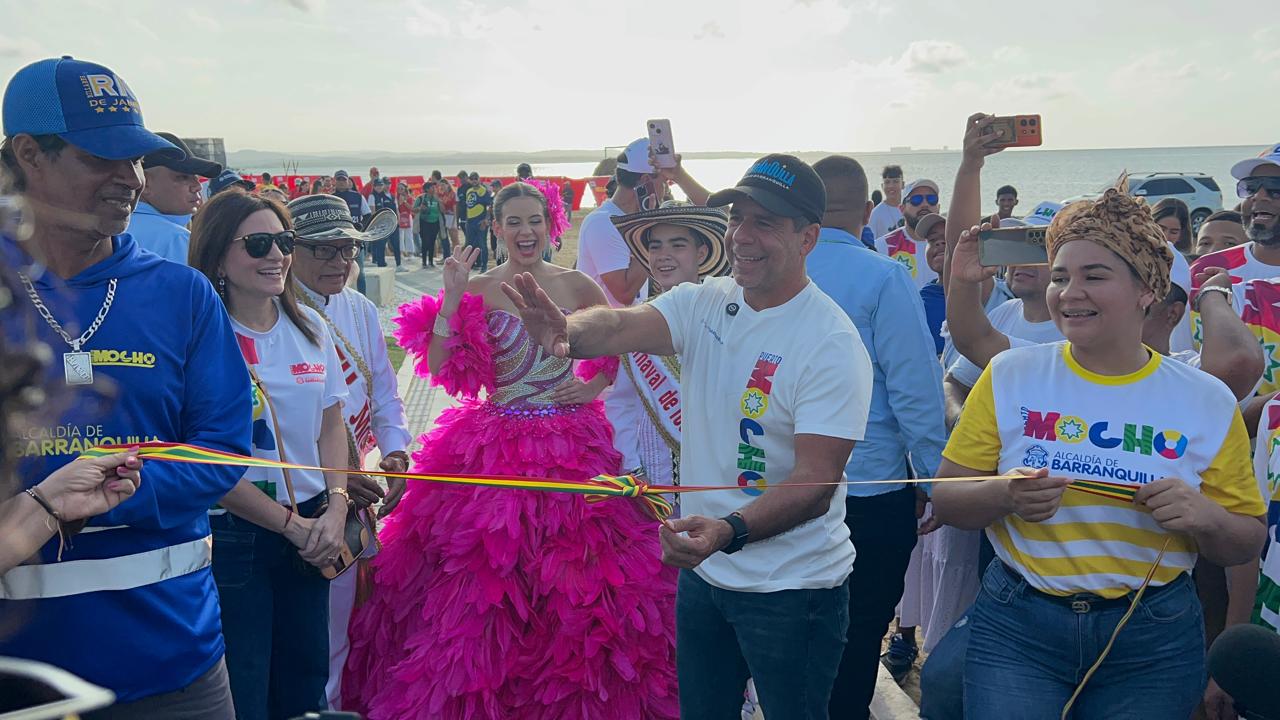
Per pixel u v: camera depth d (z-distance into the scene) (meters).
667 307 3.04
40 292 2.22
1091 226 2.51
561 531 3.79
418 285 19.33
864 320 3.64
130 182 2.34
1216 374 3.15
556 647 3.69
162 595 2.34
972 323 3.64
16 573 2.17
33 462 2.12
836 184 3.75
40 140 2.25
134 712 2.32
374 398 4.24
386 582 4.00
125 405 2.32
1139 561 2.50
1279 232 4.32
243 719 3.21
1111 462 2.53
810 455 2.70
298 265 3.97
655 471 4.28
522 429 3.92
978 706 2.64
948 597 4.01
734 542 2.59
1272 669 2.03
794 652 2.79
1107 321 2.51
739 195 2.71
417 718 3.65
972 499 2.65
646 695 3.78
